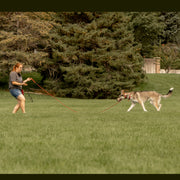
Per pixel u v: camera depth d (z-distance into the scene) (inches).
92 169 159.3
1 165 168.6
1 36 1050.1
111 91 1119.0
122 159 177.2
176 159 178.5
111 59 1120.2
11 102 772.6
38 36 1114.7
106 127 307.9
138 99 494.6
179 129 297.1
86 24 1138.7
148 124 333.1
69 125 323.6
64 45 1075.3
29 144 223.5
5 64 1065.5
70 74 1085.8
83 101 839.7
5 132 279.0
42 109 544.4
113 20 1154.0
